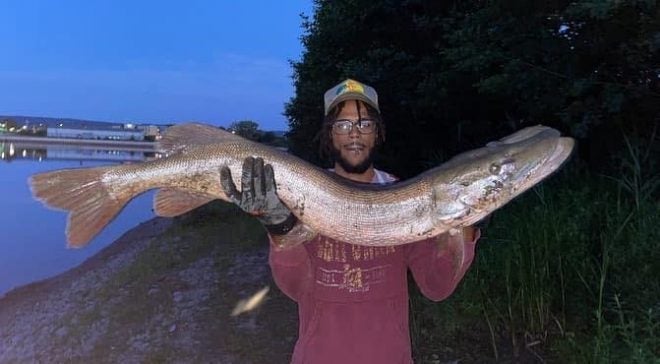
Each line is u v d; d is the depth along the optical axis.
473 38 6.25
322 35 12.07
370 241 2.56
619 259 4.52
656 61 5.05
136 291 9.75
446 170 2.57
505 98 7.49
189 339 7.07
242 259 10.88
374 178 2.92
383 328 2.51
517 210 5.97
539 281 5.23
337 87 2.84
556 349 4.86
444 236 2.57
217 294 8.80
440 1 9.27
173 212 2.67
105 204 2.61
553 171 2.51
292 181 2.57
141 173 2.62
